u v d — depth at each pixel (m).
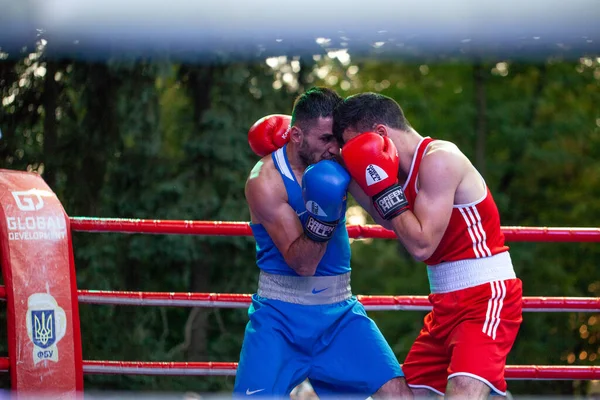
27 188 5.62
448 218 4.53
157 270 11.54
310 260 4.66
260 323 4.90
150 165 11.38
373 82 20.42
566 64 19.14
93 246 10.82
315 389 5.11
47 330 5.56
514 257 17.97
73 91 10.62
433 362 4.92
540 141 19.55
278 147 5.03
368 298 5.94
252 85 11.84
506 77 19.56
